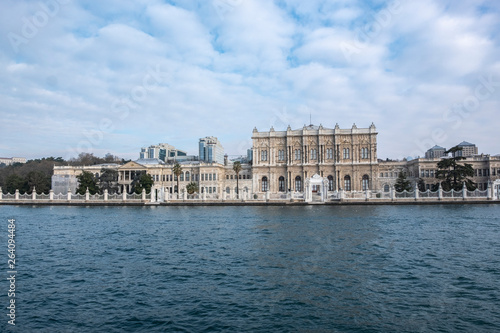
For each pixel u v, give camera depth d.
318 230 41.66
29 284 22.09
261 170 121.81
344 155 117.56
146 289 20.98
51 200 95.81
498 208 69.88
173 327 16.02
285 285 21.25
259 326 16.02
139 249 32.19
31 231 43.94
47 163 164.25
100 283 22.19
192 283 21.91
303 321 16.44
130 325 16.30
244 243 34.19
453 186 95.44
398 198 84.62
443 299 18.78
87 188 97.69
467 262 25.84
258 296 19.56
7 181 124.94
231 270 24.55
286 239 35.81
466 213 59.88
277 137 121.38
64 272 24.69
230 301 18.91
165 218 59.47
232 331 15.58
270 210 75.19
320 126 118.62
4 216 64.31
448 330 15.42
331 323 16.22
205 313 17.44
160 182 126.69
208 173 124.25
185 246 33.28
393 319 16.52
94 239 37.72
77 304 18.80
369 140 115.94
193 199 94.06
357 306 18.02
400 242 33.53
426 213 61.03
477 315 16.78
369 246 31.80
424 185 112.06
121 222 53.59
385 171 126.12
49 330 15.89
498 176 113.50
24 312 17.81
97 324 16.44
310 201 89.62
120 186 127.00
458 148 99.12
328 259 27.17
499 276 22.41
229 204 89.81
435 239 34.88
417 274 23.05
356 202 84.62
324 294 19.72
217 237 38.03
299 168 119.44
